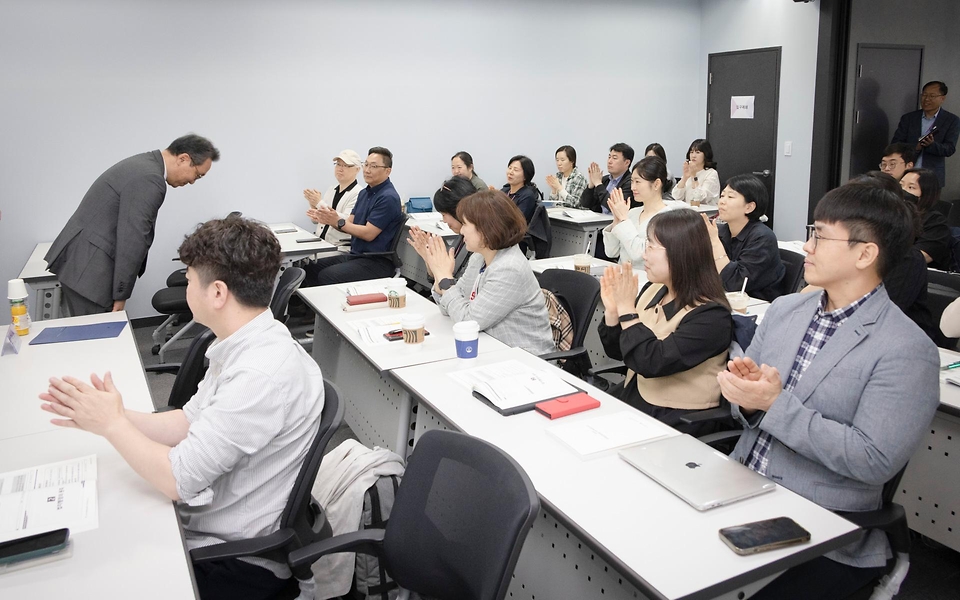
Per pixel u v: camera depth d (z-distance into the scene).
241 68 5.80
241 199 5.97
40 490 1.50
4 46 5.05
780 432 1.52
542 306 2.79
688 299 2.16
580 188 6.80
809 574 1.50
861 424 1.46
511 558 1.18
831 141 6.86
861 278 1.53
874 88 6.91
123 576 1.23
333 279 4.86
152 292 5.74
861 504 1.55
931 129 6.33
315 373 1.71
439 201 3.14
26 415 1.95
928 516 2.30
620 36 7.50
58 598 1.17
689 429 2.13
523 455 1.67
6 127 5.14
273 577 1.55
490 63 6.84
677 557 1.26
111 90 5.39
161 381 4.13
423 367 2.32
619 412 1.93
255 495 1.53
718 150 8.03
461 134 6.83
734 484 1.49
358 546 1.50
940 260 4.03
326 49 6.09
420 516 1.43
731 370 1.58
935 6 7.12
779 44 7.14
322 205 4.91
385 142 6.48
